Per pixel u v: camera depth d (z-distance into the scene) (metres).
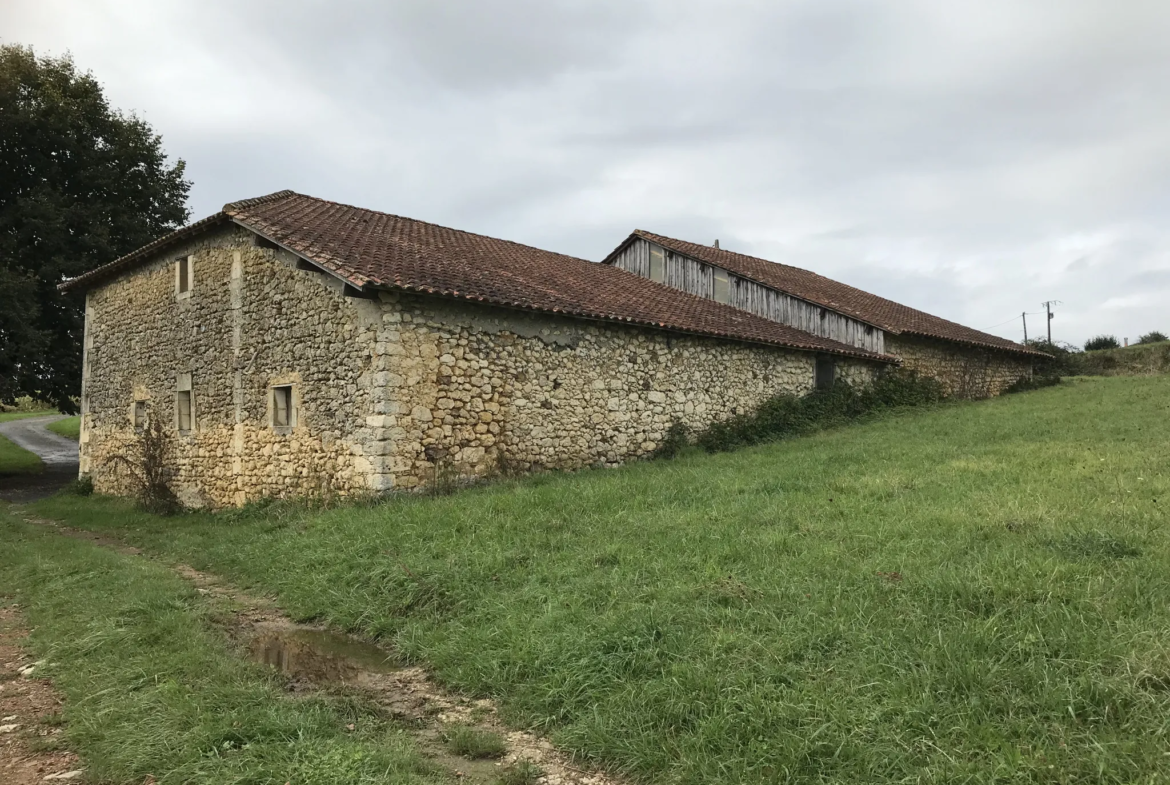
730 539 5.81
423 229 13.85
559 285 12.48
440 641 4.71
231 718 3.55
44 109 17.45
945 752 2.76
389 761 3.17
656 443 12.34
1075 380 24.02
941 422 13.60
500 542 6.29
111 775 3.19
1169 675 3.04
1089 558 4.58
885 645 3.64
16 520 10.99
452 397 9.50
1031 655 3.36
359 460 9.00
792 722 3.13
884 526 5.75
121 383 14.16
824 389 16.06
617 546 5.83
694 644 3.97
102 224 18.55
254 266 10.96
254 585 6.60
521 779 3.16
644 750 3.17
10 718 3.89
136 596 5.91
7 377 17.05
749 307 17.58
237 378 11.20
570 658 4.06
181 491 12.31
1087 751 2.66
